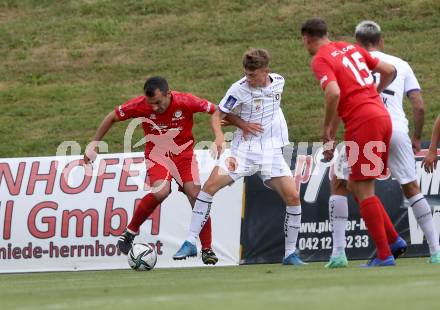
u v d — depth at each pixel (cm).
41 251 3653
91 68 6378
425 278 2147
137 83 6062
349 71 2672
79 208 3647
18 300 1923
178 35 6738
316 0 6975
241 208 3569
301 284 2072
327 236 3516
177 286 2188
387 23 6438
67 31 7012
